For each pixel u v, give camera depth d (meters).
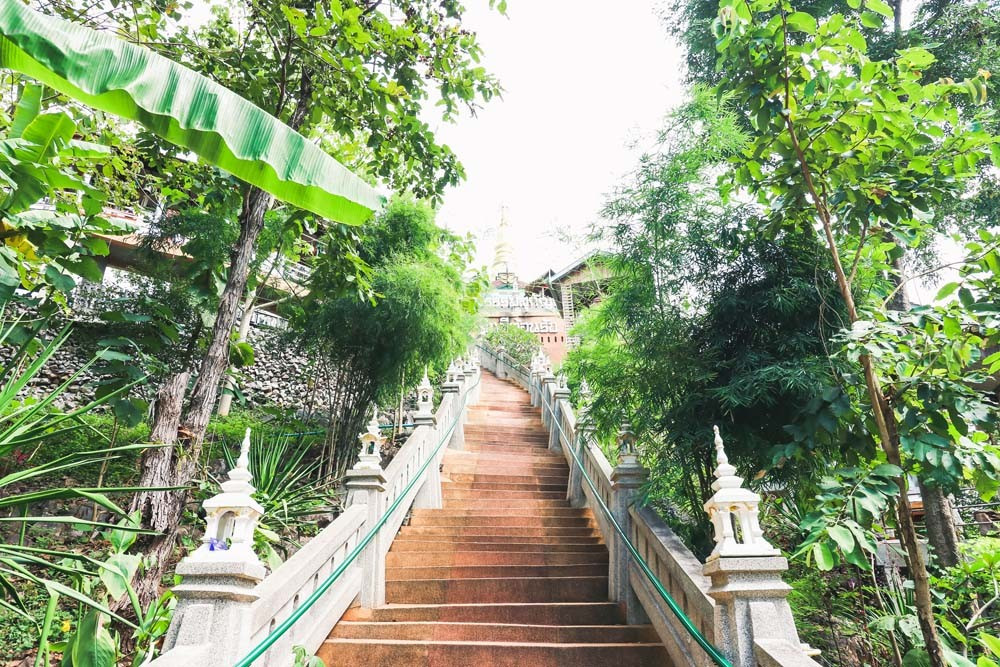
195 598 2.66
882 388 3.24
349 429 7.87
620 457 5.05
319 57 4.38
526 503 7.51
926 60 3.16
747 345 3.96
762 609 2.58
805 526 2.81
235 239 6.45
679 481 4.25
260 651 2.73
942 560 4.74
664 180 4.40
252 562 2.75
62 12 4.46
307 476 7.46
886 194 3.31
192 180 5.79
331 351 8.17
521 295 23.94
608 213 4.64
